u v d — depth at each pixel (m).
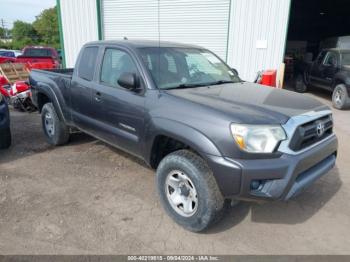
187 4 10.85
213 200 2.75
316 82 10.73
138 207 3.43
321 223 3.19
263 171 2.53
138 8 11.62
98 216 3.25
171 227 3.09
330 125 3.26
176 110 2.98
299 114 2.81
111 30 12.27
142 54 3.59
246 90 3.49
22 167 4.45
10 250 2.73
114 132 3.80
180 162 2.89
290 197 2.68
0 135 4.91
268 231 3.05
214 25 10.69
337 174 4.33
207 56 4.36
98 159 4.75
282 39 9.80
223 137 2.61
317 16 24.09
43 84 5.19
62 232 2.98
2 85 8.81
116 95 3.66
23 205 3.44
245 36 10.20
